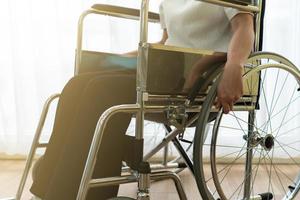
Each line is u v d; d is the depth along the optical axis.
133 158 0.77
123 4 1.78
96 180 0.73
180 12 1.04
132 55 1.10
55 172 0.80
